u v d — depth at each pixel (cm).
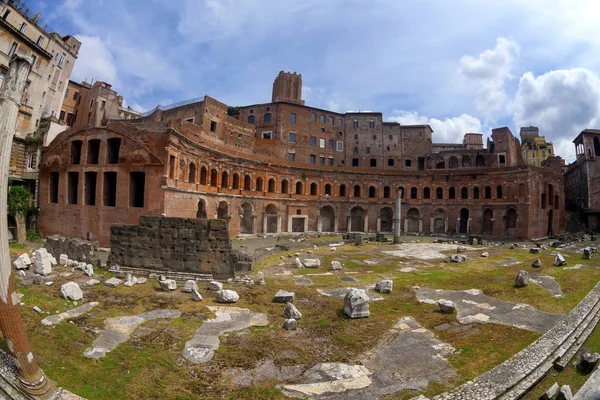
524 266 2923
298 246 4150
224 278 2162
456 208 6662
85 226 3703
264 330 1362
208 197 4509
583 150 7562
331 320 1500
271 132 7594
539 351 1176
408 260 3384
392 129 8581
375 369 1073
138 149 3553
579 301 1800
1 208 830
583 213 7100
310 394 921
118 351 1089
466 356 1164
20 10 4706
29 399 814
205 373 1017
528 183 5731
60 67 5684
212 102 6188
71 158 3916
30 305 1362
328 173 6794
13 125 874
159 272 2175
